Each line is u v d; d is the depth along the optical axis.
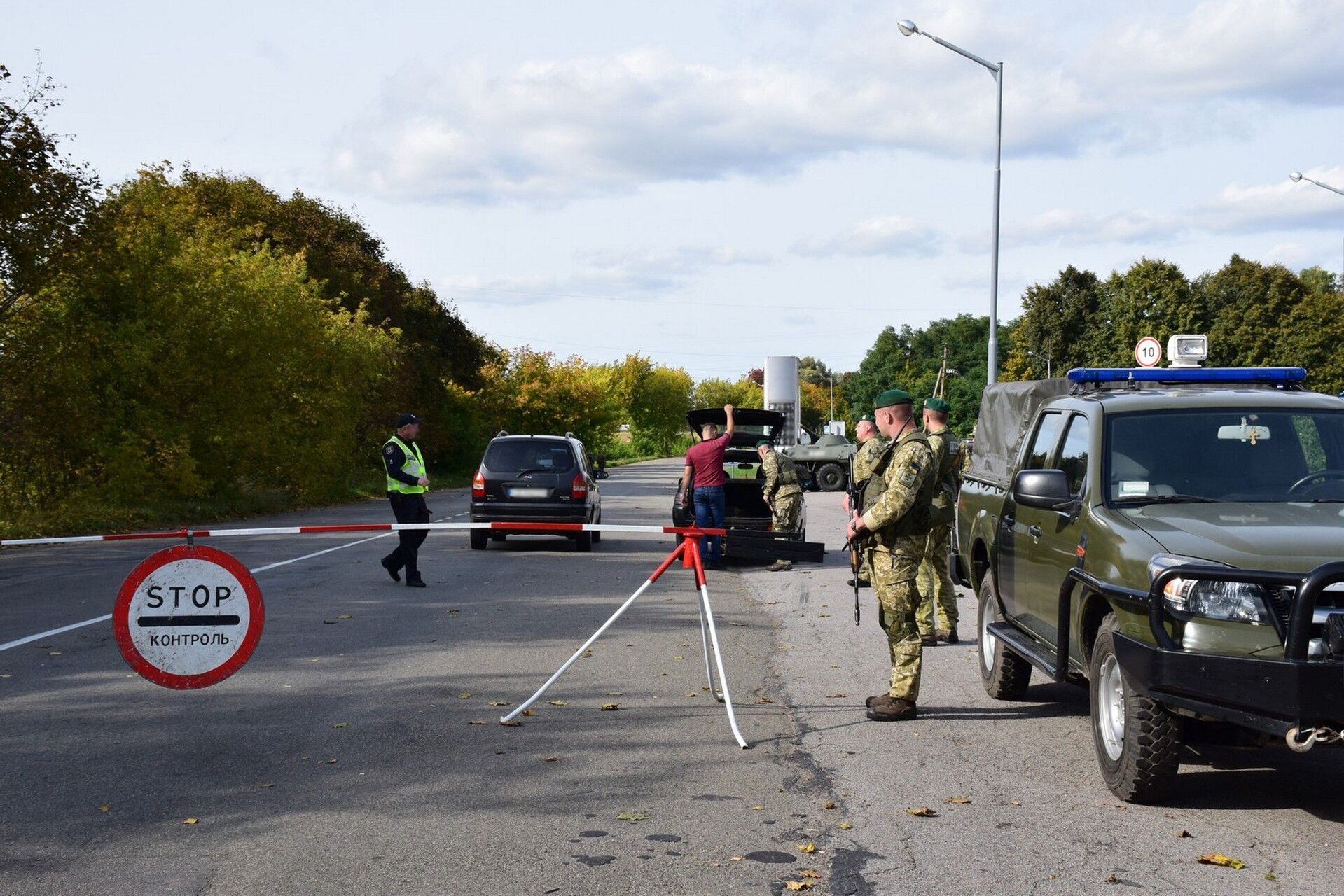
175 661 6.63
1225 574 5.02
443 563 16.62
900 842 4.92
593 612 11.70
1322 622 4.86
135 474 24.09
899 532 7.23
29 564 16.17
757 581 15.07
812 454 40.28
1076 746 6.59
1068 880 4.48
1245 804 5.51
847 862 4.67
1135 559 5.45
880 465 7.33
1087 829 5.12
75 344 23.11
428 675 8.48
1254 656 4.91
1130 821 5.23
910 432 7.25
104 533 21.80
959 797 5.58
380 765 6.08
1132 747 5.35
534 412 62.50
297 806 5.38
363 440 42.75
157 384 25.89
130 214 25.14
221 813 5.27
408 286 56.94
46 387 22.66
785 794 5.63
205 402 27.23
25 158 20.52
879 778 5.91
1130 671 5.27
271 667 8.73
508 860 4.67
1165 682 5.05
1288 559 5.03
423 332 57.41
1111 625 5.70
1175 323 66.94
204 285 26.83
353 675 8.46
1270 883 4.46
